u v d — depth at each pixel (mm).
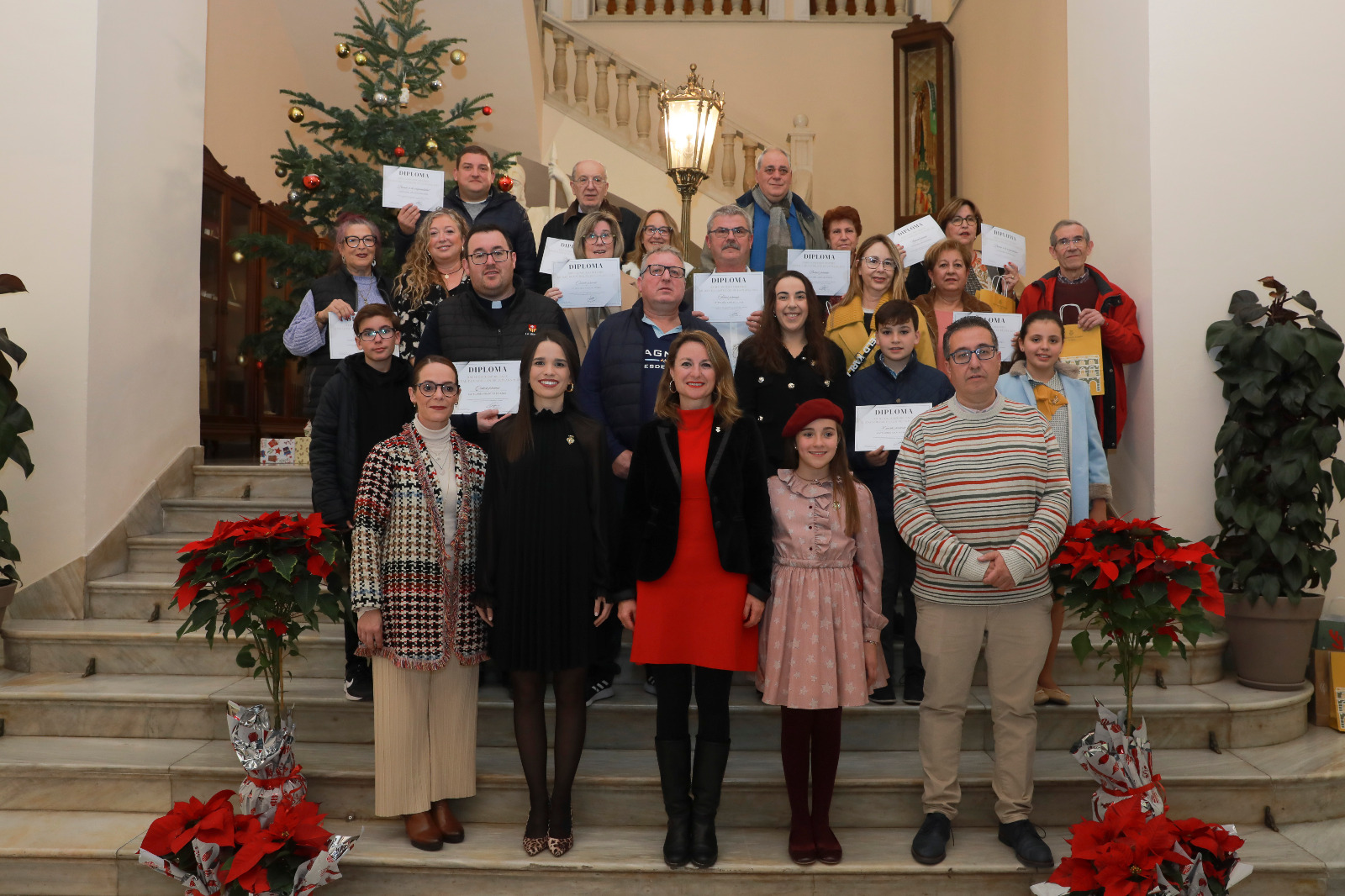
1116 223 4023
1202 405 3719
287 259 5020
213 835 2426
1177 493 3715
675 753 2605
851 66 8891
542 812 2658
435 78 5449
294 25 7172
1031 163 6582
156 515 4227
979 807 2855
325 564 2676
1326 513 3732
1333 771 2939
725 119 7824
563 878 2594
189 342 4590
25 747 3078
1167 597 2582
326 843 2486
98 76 3812
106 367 3906
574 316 3895
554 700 3152
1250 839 2803
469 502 2738
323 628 3611
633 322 3314
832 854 2594
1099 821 2545
